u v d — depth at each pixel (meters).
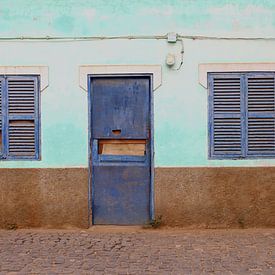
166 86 8.31
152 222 8.38
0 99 8.41
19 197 8.39
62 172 8.37
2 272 6.18
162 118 8.33
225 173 8.32
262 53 8.29
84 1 8.32
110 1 8.31
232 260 6.67
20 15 8.34
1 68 8.34
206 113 8.32
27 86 8.38
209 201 8.34
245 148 8.35
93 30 8.32
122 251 7.11
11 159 8.42
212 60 8.30
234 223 8.35
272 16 8.30
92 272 6.19
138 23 8.30
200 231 8.24
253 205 8.34
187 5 8.29
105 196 8.51
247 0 8.27
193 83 8.31
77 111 8.37
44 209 8.40
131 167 8.49
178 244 7.46
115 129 8.50
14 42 8.34
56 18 8.33
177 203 8.35
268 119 8.35
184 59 8.30
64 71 8.34
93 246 7.37
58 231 8.27
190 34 8.30
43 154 8.38
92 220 8.48
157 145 8.34
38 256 6.86
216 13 8.29
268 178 8.33
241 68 8.27
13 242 7.57
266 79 8.33
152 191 8.39
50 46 8.34
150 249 7.21
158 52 8.30
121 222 8.51
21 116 8.39
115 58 8.33
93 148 8.48
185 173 8.33
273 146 8.36
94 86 8.46
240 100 8.34
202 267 6.39
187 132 8.32
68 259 6.73
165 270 6.28
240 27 8.29
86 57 8.34
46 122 8.38
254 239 7.71
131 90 8.45
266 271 6.22
